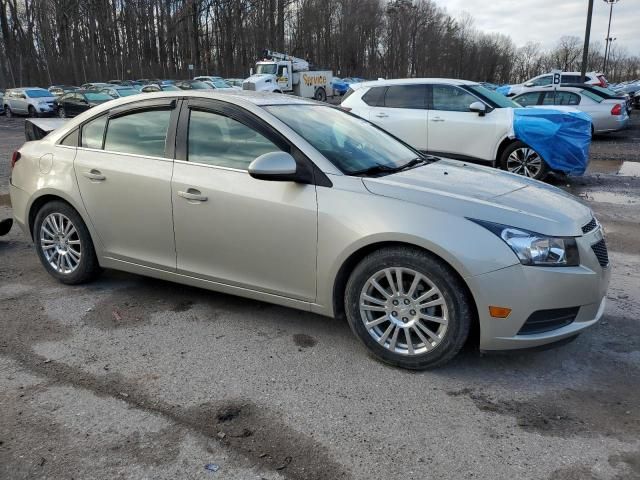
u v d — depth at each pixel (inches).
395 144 173.0
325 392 121.2
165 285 183.9
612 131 587.5
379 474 95.7
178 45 2576.3
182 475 95.2
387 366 132.6
